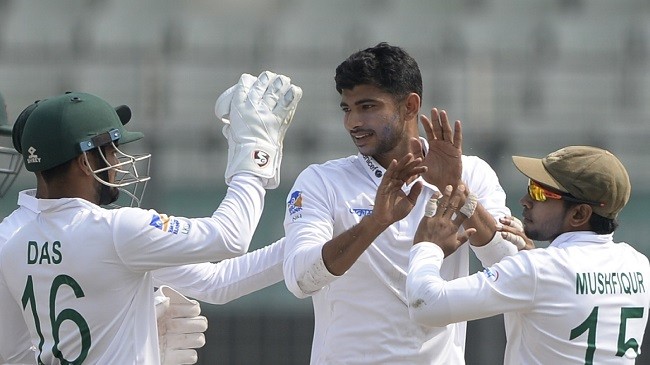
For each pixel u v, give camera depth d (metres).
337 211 12.47
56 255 10.90
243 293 12.96
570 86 40.56
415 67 12.46
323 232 12.23
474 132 34.91
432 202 11.63
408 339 12.31
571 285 11.07
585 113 40.16
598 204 11.36
